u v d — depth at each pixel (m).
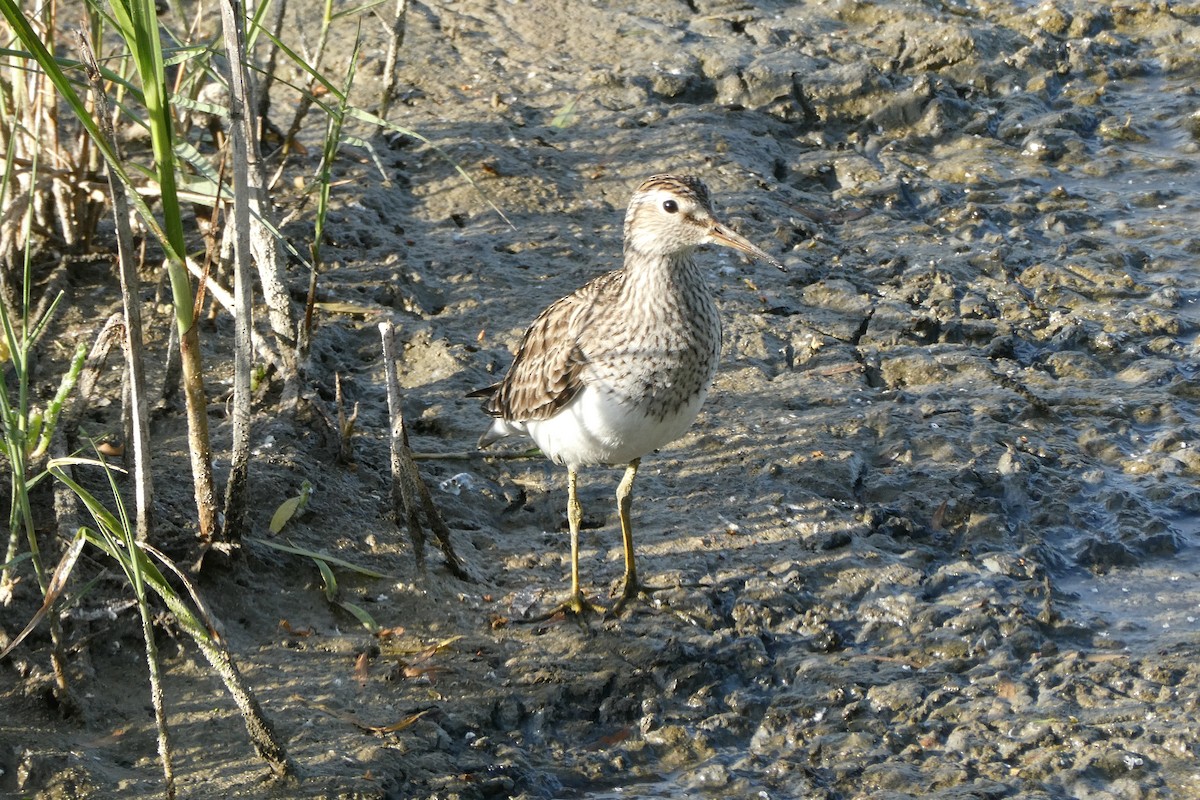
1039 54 19.03
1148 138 17.66
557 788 8.66
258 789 8.16
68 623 8.97
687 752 9.04
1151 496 11.57
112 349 11.91
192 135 14.89
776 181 16.17
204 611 7.94
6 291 12.37
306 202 14.48
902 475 11.70
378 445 11.53
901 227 15.57
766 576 10.49
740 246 9.34
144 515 9.04
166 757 7.72
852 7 19.75
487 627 9.88
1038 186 16.52
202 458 9.38
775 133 17.25
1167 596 10.50
